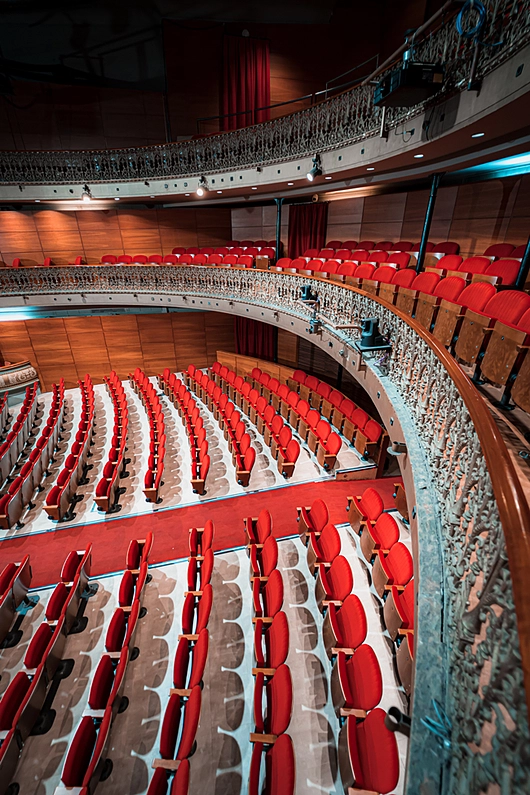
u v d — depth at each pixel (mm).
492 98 2832
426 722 1186
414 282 4188
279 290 6473
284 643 2736
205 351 10797
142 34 8258
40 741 2871
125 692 3129
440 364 2221
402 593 3088
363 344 3514
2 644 3641
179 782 2119
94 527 4965
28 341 9711
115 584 4148
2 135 8750
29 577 4113
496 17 2697
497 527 1171
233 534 4629
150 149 7625
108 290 8953
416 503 2027
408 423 2689
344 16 8477
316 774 2564
